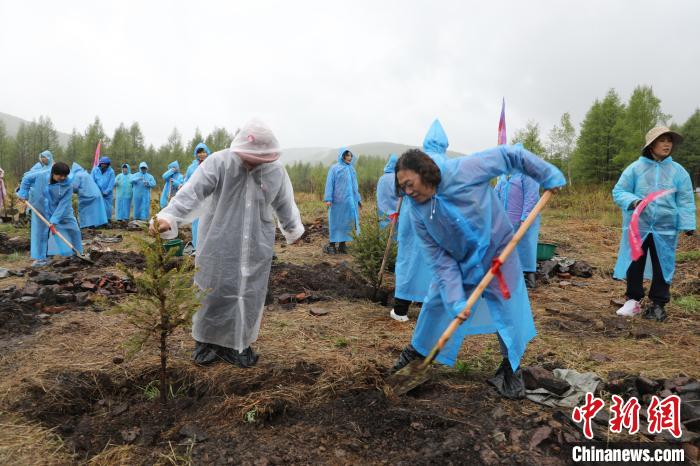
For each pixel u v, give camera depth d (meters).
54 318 5.06
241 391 3.51
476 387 3.54
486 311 3.47
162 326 3.29
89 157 43.16
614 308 5.91
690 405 3.02
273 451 2.79
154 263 3.24
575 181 29.59
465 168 3.08
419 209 3.15
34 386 3.47
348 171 9.75
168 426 3.12
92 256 8.23
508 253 3.01
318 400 3.34
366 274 6.35
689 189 5.37
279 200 4.05
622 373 3.69
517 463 2.61
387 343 4.52
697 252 9.21
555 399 3.29
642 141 27.66
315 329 4.89
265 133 3.70
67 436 3.02
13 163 44.88
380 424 3.01
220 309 3.82
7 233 11.66
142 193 16.08
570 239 11.88
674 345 4.53
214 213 3.80
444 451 2.67
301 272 7.23
